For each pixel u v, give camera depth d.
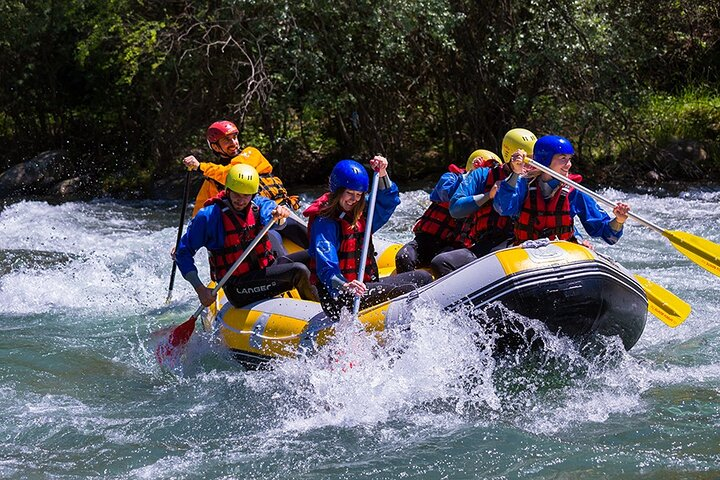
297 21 16.25
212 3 16.64
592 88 16.52
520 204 6.73
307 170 18.56
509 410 6.09
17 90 19.36
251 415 6.22
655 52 17.12
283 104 16.72
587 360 6.62
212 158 18.53
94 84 19.11
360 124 18.03
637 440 5.56
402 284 6.57
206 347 7.33
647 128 17.64
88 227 14.17
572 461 5.31
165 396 6.72
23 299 9.80
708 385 6.44
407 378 6.27
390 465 5.38
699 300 8.73
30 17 17.80
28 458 5.66
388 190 6.70
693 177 16.73
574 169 17.06
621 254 10.90
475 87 17.31
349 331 6.32
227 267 7.04
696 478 5.03
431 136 19.45
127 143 19.38
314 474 5.30
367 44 16.78
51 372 7.35
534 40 16.00
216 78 17.61
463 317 6.24
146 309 9.41
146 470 5.44
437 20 15.44
